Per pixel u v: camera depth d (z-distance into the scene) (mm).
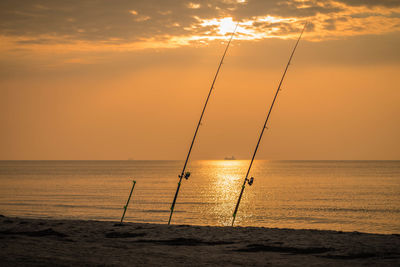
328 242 10547
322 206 44375
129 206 44000
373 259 8398
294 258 8570
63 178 105688
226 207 43906
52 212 38125
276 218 35469
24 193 60688
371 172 133000
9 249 8523
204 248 9898
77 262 7434
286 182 87688
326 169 167625
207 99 15312
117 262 7699
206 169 184375
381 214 37562
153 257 8453
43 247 9039
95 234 12070
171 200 51125
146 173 138250
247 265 7805
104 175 123500
